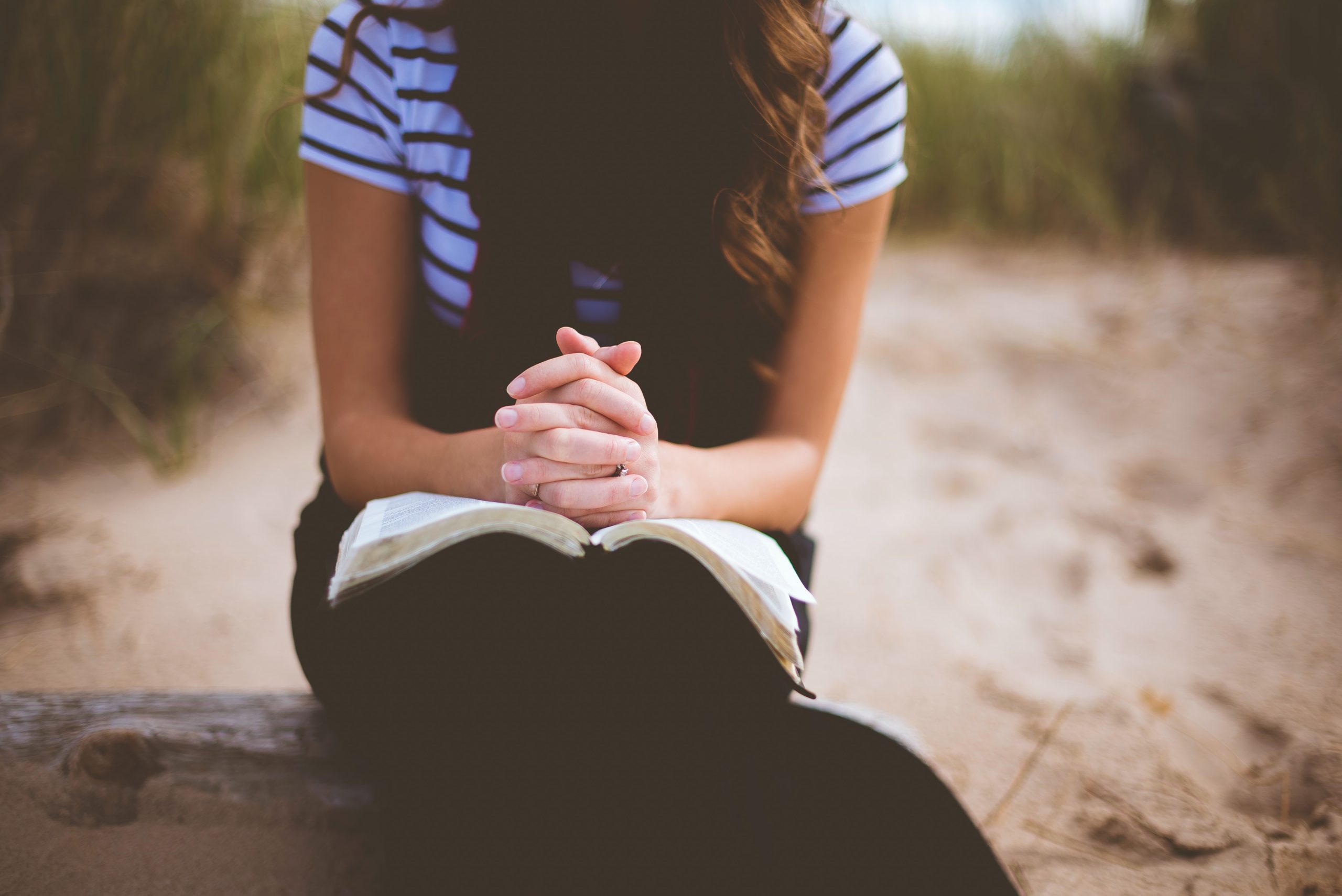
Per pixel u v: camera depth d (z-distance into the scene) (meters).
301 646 0.84
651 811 0.73
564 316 0.90
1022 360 2.47
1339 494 1.89
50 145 1.97
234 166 2.21
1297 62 3.10
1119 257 3.00
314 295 0.93
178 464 1.94
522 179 0.87
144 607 1.55
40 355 2.03
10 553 1.65
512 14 0.85
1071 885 1.04
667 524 0.67
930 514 1.96
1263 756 1.27
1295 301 2.51
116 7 1.98
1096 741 1.28
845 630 1.60
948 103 3.38
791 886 0.78
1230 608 1.61
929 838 0.83
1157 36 3.44
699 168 0.87
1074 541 1.83
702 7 0.84
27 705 1.01
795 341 0.97
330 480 0.98
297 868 0.96
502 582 0.69
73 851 0.94
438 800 0.74
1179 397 2.26
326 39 0.91
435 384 0.94
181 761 0.97
